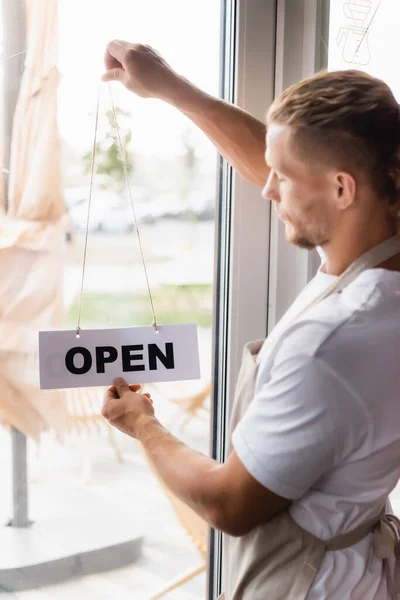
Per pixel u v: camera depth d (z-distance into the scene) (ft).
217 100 3.49
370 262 2.62
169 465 2.76
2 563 4.23
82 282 3.80
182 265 4.22
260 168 3.53
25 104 3.66
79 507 4.34
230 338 4.15
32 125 3.69
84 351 3.02
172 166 4.09
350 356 2.44
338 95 2.44
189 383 4.41
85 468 4.29
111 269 4.04
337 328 2.46
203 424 4.48
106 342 3.05
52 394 4.04
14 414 3.97
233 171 4.02
